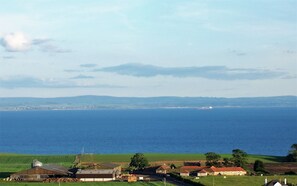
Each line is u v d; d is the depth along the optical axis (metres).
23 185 179.75
